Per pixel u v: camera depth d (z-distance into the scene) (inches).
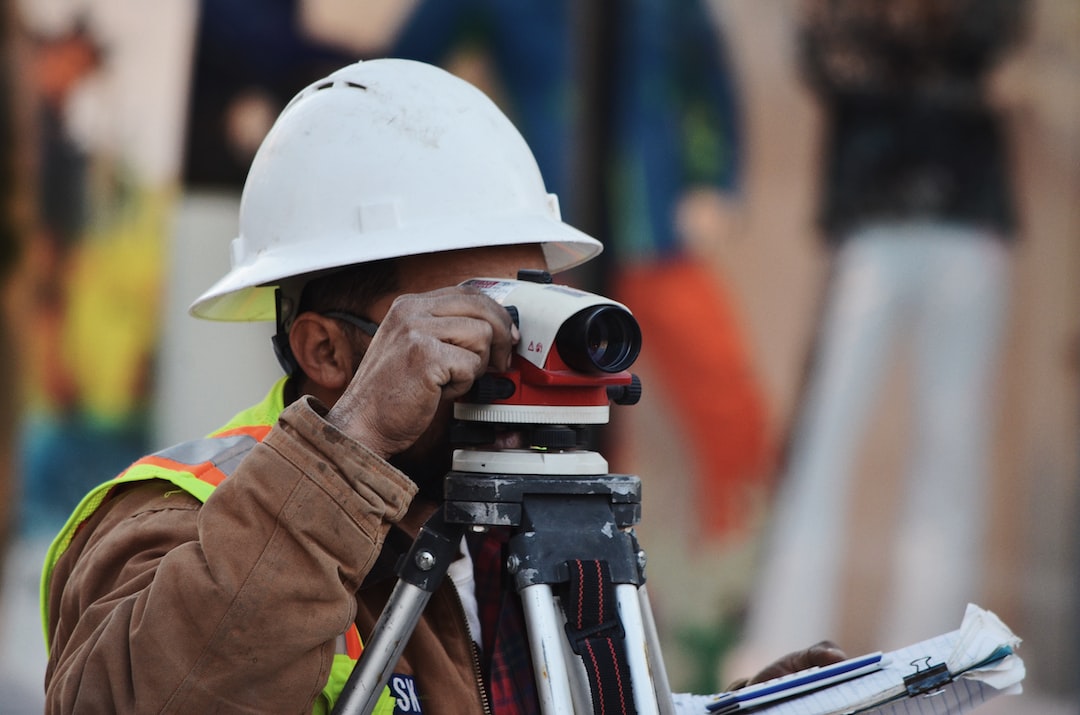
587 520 194.1
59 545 234.5
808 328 690.8
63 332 560.7
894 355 706.2
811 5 679.7
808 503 690.2
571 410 197.6
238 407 581.3
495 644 226.4
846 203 695.1
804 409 691.4
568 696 184.2
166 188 567.5
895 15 693.9
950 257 712.4
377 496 187.0
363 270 236.4
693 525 667.4
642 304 651.5
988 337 722.8
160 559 200.4
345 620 186.1
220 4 566.9
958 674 221.5
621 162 639.8
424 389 187.9
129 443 568.7
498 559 237.1
